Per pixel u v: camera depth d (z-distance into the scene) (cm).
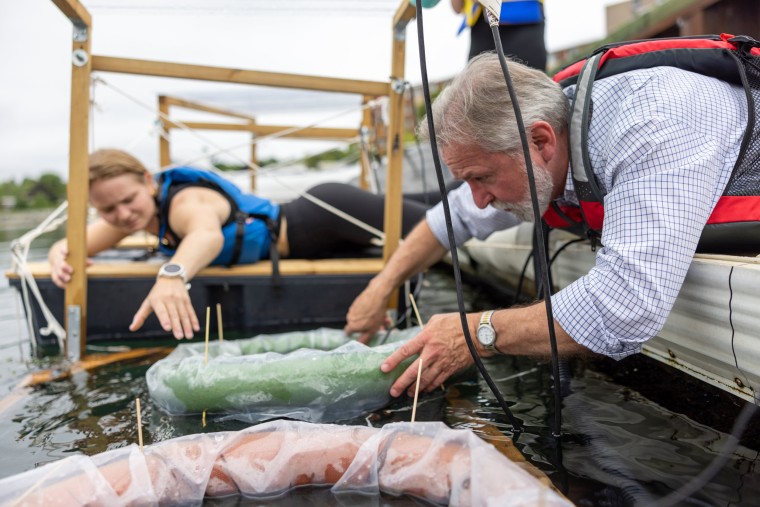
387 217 216
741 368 112
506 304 259
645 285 107
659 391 144
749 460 106
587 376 157
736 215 116
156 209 222
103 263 227
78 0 180
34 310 206
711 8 266
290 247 245
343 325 222
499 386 152
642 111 112
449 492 92
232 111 468
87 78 191
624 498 94
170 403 136
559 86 127
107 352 196
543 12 234
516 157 121
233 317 219
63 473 89
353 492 98
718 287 113
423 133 131
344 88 210
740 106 120
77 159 193
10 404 147
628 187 111
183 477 94
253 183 480
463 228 183
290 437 102
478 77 120
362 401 134
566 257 189
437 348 128
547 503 77
